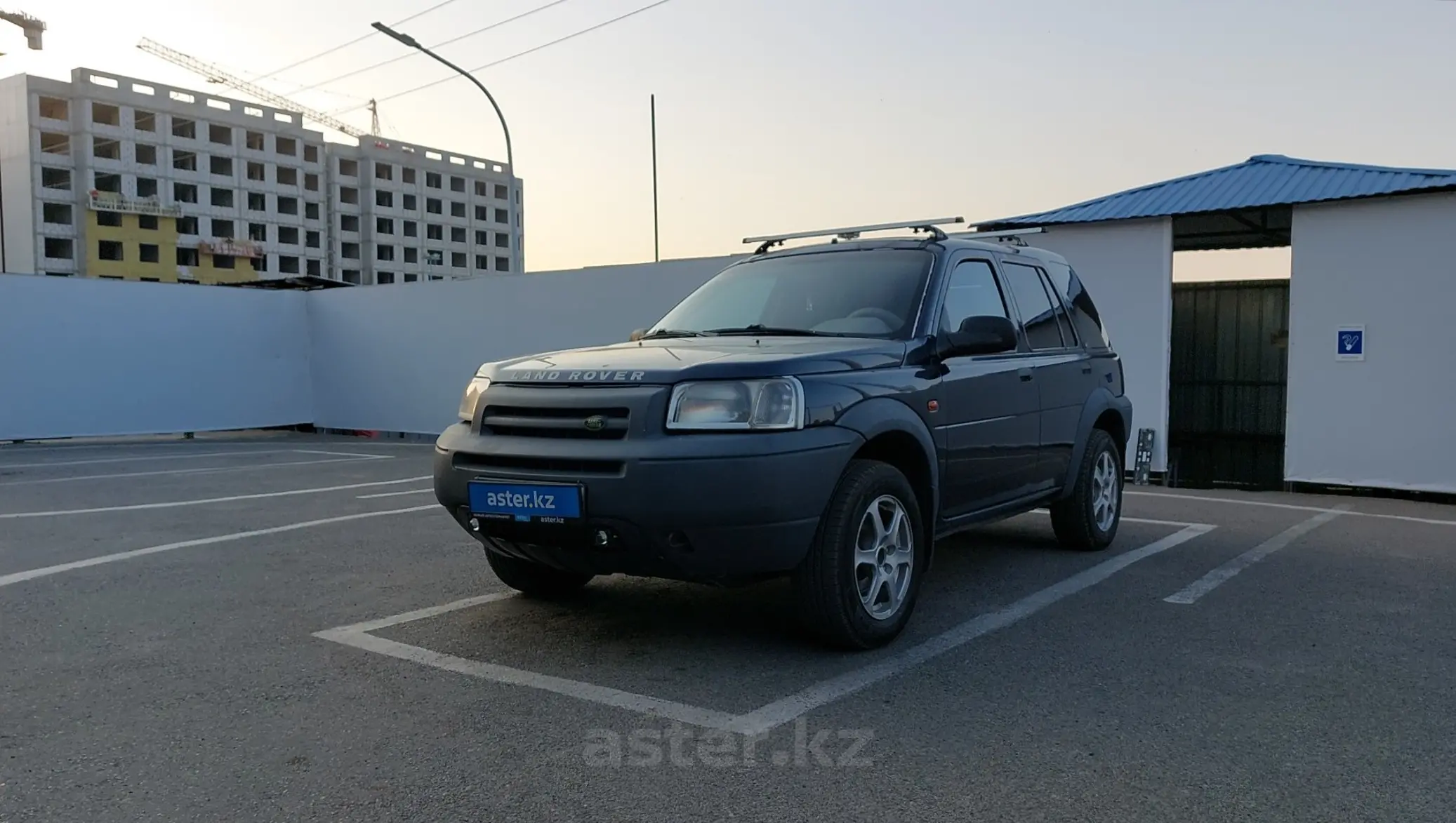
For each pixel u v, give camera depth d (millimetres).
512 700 3785
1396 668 4172
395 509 8789
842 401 4238
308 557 6559
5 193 94562
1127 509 8852
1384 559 6453
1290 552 6699
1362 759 3225
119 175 96938
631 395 4051
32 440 18266
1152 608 5168
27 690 3918
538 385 4344
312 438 19609
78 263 94500
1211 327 13773
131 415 18812
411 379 19203
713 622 4883
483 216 136500
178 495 9875
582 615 5020
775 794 2980
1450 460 9555
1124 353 11367
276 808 2896
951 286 5301
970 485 5191
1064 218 11609
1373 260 9875
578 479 4004
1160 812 2854
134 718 3611
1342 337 10047
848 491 4234
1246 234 12922
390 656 4344
